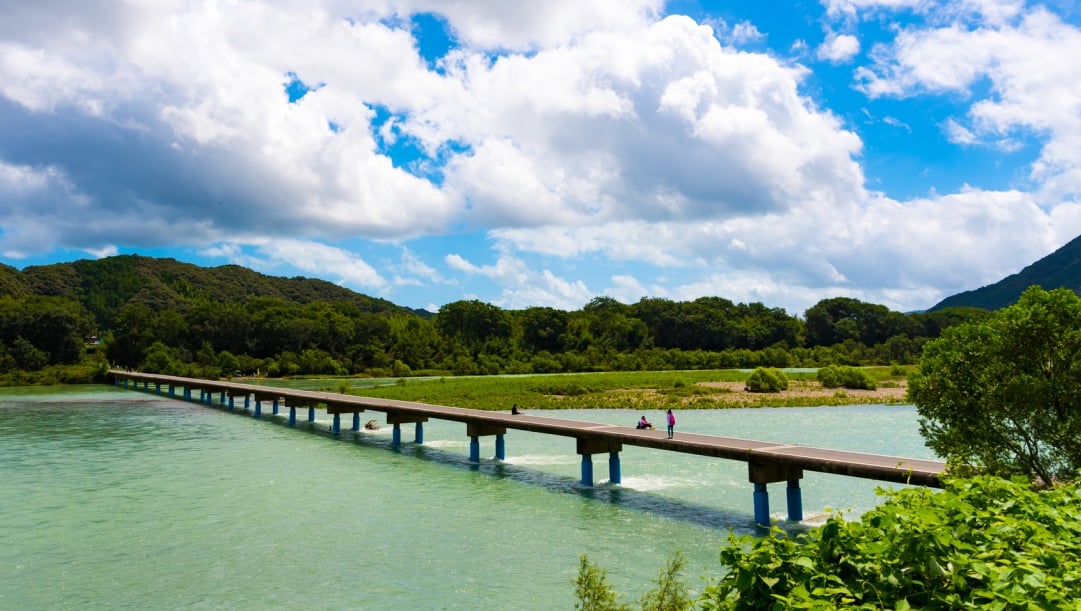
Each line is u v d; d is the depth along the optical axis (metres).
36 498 23.75
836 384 70.69
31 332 108.75
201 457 32.66
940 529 4.52
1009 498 5.69
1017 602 3.91
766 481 19.62
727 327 148.12
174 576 15.88
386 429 43.59
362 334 131.88
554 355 135.38
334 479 26.86
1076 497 5.99
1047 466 13.93
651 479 26.31
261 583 15.37
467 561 16.64
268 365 116.88
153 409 59.31
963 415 15.09
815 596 4.58
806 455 19.11
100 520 20.72
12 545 18.30
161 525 20.11
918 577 4.55
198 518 20.88
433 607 13.83
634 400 56.69
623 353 131.75
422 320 147.88
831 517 5.00
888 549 4.55
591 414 48.91
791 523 19.61
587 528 19.42
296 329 123.62
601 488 24.72
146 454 33.69
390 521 20.36
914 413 48.56
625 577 15.32
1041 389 13.56
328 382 98.19
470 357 127.25
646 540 18.20
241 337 124.31
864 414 48.06
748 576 4.79
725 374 91.38
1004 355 14.63
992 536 4.94
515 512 21.31
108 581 15.64
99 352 121.56
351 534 19.03
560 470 28.45
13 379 95.81
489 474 27.75
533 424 28.56
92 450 35.09
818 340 155.38
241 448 35.62
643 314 156.62
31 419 51.09
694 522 19.97
